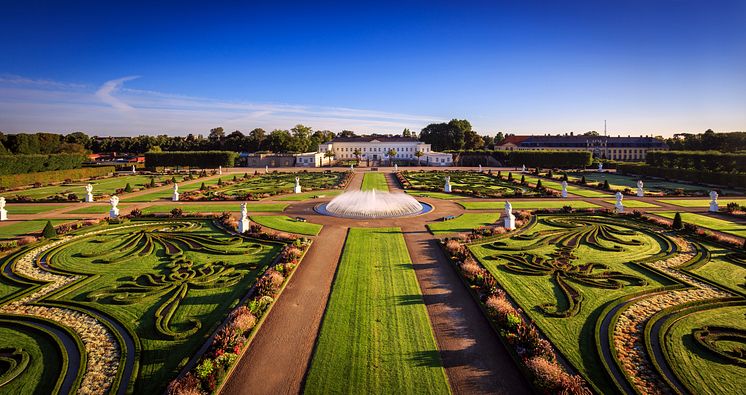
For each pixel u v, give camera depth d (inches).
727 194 2827.3
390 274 1202.0
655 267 1245.7
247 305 927.7
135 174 5108.3
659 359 747.4
